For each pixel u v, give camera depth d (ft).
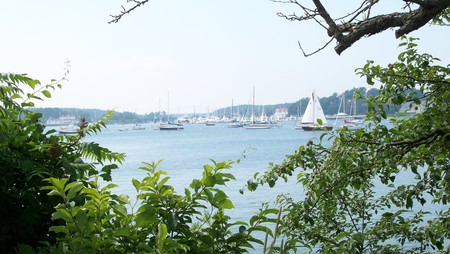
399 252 17.08
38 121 12.92
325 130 16.35
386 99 16.30
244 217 51.08
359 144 16.39
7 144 11.77
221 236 9.20
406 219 17.67
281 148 287.28
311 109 318.04
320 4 13.07
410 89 16.29
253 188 15.90
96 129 12.68
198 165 185.78
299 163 15.89
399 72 16.81
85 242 8.18
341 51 13.75
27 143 11.86
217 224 9.58
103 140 498.28
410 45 16.75
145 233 8.76
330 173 15.96
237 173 126.11
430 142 16.07
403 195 16.96
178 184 112.57
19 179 11.46
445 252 17.67
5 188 10.93
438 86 16.79
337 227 17.79
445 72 16.99
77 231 8.30
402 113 17.03
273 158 213.25
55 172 11.53
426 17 12.76
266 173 16.21
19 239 11.13
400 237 17.58
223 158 218.18
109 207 8.84
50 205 11.34
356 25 13.56
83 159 13.75
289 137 444.14
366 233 17.16
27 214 10.88
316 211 17.88
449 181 15.05
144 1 13.67
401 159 16.70
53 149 11.71
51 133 12.77
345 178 15.90
